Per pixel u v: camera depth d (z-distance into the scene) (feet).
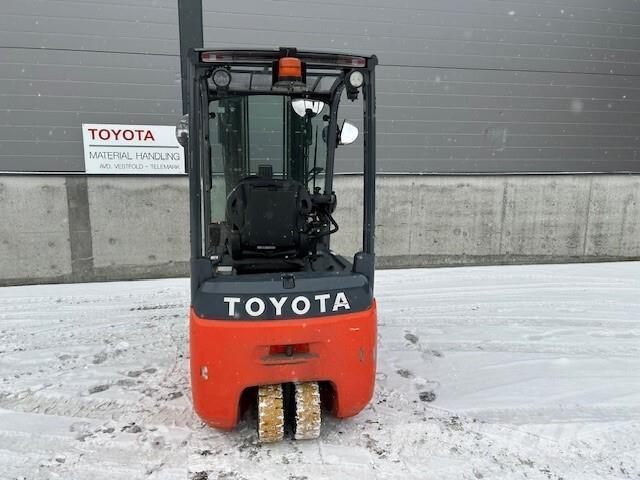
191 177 7.59
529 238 23.16
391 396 10.02
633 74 23.40
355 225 21.44
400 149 21.77
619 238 23.90
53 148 18.70
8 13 17.74
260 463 7.79
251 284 7.66
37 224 18.79
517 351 12.55
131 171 19.29
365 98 7.89
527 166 23.15
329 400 8.85
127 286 18.66
